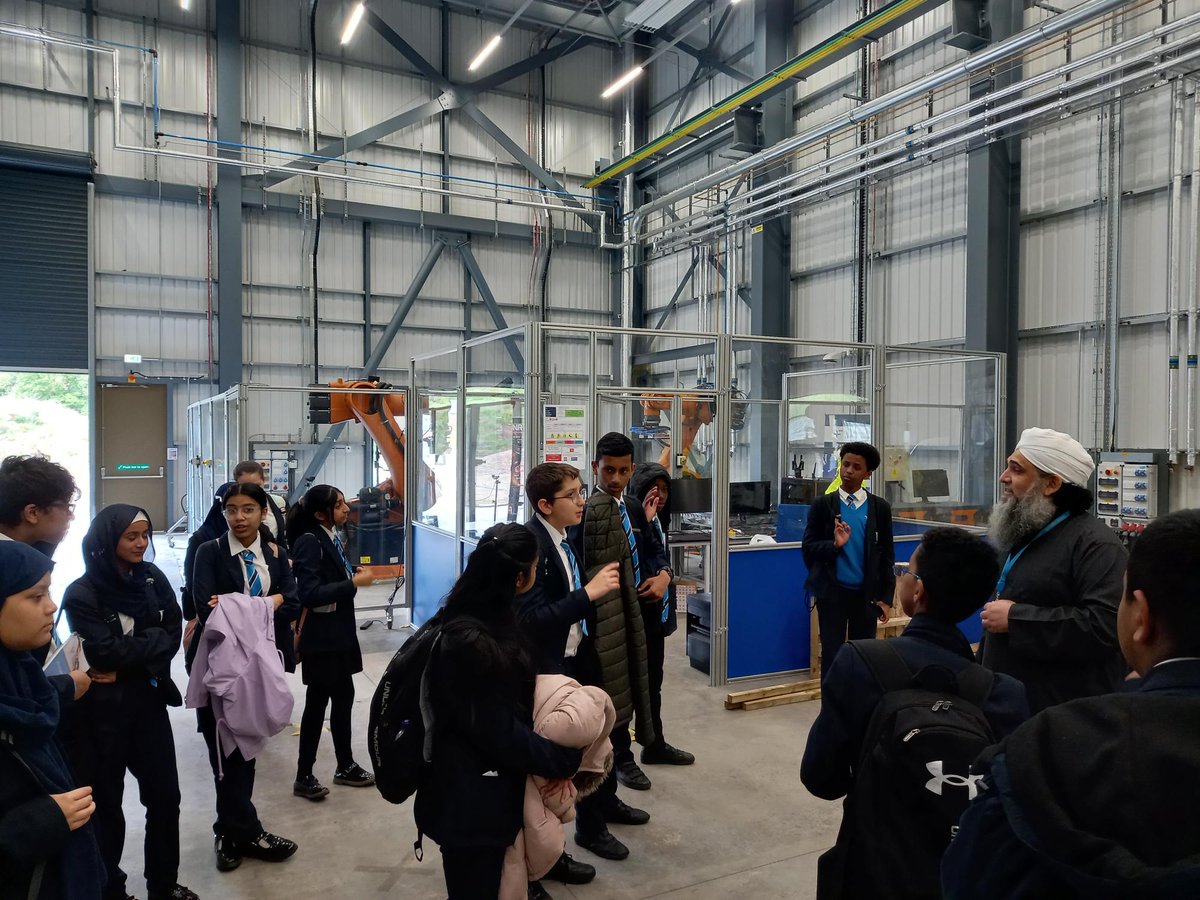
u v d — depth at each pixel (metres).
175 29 10.67
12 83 9.91
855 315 9.30
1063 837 0.69
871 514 3.91
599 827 2.86
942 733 1.27
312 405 6.89
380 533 7.56
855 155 8.17
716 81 11.41
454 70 12.20
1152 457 6.00
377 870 2.75
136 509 2.28
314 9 11.06
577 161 13.16
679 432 5.04
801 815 3.19
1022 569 2.16
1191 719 0.72
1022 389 7.44
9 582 1.26
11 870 1.25
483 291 12.39
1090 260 6.84
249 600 2.76
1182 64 5.54
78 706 2.17
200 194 10.92
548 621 2.33
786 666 5.02
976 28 7.14
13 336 10.04
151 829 2.38
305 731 3.28
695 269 11.75
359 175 11.66
